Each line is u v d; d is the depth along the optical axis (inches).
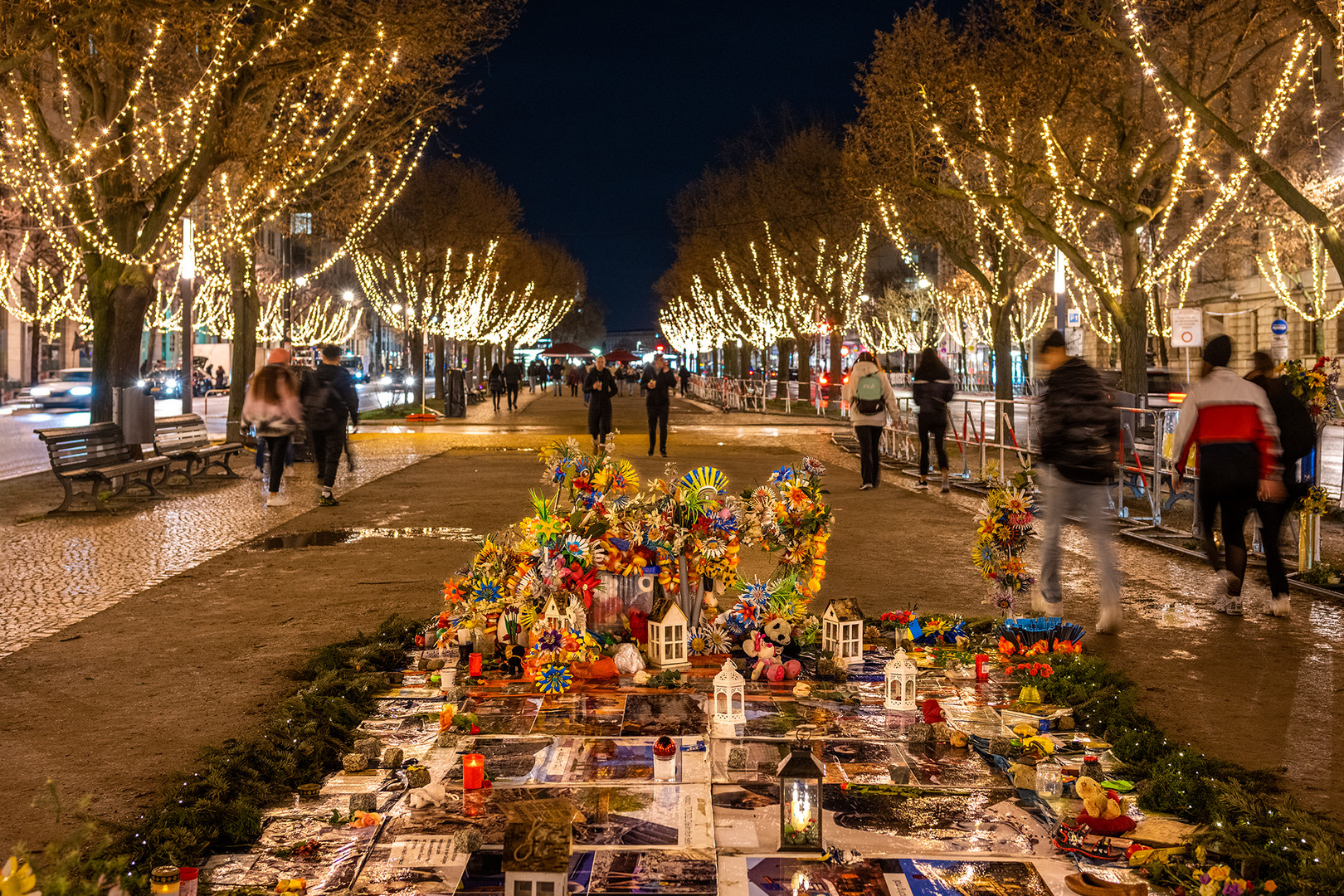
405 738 201.2
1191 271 1847.9
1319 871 140.0
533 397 2348.7
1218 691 230.5
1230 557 301.9
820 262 1651.1
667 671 236.8
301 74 726.5
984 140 911.7
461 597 254.7
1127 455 550.3
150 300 685.9
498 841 154.1
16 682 233.6
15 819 160.4
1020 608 306.7
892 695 217.0
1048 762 175.5
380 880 142.7
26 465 767.1
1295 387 365.1
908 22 1010.1
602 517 249.0
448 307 1875.0
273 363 520.4
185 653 258.1
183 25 601.6
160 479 593.0
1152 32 770.2
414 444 963.3
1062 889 141.9
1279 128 1230.9
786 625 253.9
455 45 866.1
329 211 1055.0
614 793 171.3
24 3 526.9
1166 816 166.9
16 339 1996.8
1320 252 1433.3
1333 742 198.8
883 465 773.3
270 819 164.4
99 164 664.4
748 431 1158.3
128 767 183.0
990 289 1114.7
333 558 385.4
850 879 143.5
